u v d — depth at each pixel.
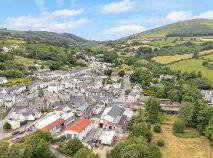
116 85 194.12
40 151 67.88
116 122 103.44
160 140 89.50
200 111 106.00
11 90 159.00
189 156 81.19
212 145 89.12
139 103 144.75
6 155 61.53
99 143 87.25
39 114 116.06
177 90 157.62
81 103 133.62
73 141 76.25
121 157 65.25
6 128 99.56
